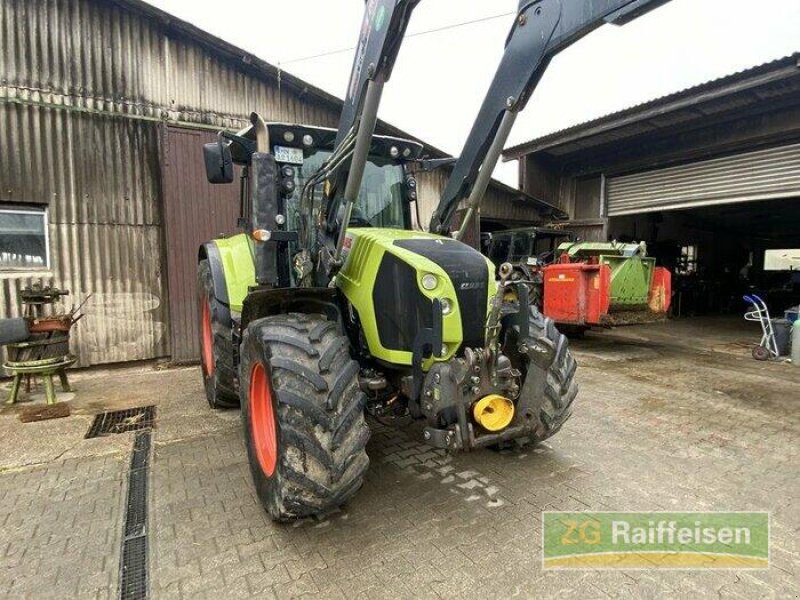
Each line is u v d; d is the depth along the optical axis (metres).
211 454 3.67
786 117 8.30
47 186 5.96
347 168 2.70
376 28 2.33
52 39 5.94
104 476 3.30
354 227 3.58
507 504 2.89
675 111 8.60
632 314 7.72
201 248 5.08
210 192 6.86
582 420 4.38
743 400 5.04
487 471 3.33
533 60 2.67
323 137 3.60
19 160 5.80
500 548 2.46
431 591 2.14
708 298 14.75
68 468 3.42
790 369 6.56
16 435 4.06
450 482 3.17
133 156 6.45
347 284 3.04
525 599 2.09
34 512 2.83
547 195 12.56
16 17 5.76
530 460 3.50
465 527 2.64
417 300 2.63
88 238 6.23
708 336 9.69
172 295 6.68
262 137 3.06
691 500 2.94
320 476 2.31
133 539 2.55
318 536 2.57
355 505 2.88
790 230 18.14
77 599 2.10
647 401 4.99
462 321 2.67
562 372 3.17
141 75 6.45
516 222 12.34
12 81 5.75
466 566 2.31
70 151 6.07
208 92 6.91
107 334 6.41
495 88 2.94
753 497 2.97
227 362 4.34
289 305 3.08
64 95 6.01
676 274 14.26
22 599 2.10
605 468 3.37
